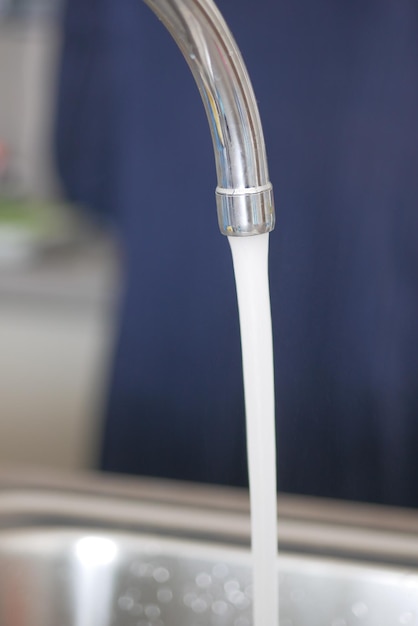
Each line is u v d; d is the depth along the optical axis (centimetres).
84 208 185
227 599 87
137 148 144
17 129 244
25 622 90
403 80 132
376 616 84
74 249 204
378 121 133
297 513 92
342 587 85
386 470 128
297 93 135
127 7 144
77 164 178
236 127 62
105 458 147
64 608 89
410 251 132
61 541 89
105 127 174
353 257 133
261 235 70
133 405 145
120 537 89
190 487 96
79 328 185
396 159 132
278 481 123
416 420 132
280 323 127
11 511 92
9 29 238
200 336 141
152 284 143
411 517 91
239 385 140
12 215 195
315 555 86
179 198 142
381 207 133
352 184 133
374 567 84
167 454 144
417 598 83
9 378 190
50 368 188
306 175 135
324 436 125
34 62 239
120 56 151
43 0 234
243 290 70
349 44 133
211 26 61
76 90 173
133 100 144
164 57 140
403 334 131
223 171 63
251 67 137
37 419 189
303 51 134
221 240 140
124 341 146
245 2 135
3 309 188
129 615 89
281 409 124
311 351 127
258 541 73
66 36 171
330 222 134
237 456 139
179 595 88
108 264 192
